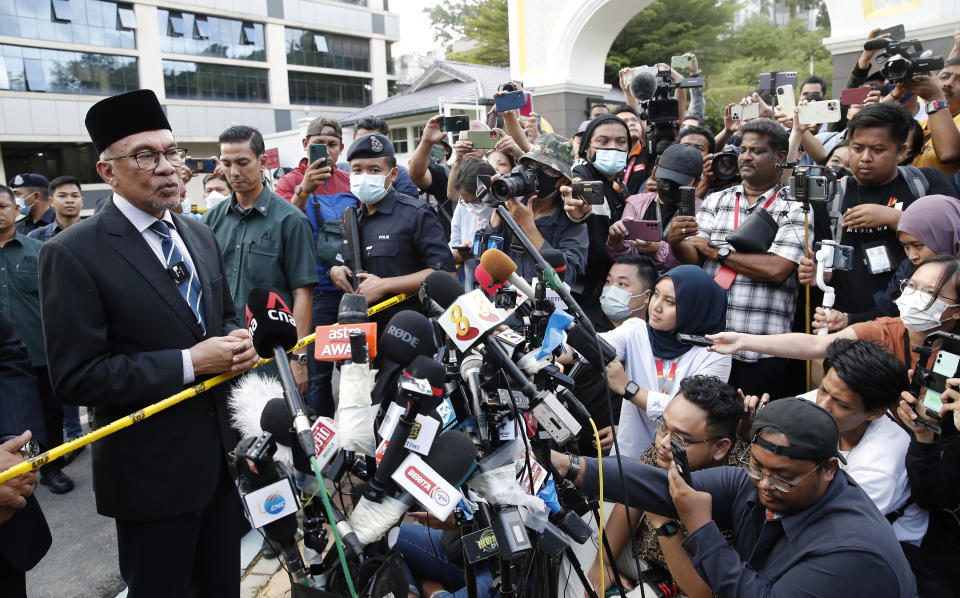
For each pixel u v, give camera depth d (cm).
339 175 495
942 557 228
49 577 327
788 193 315
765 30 2781
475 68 2122
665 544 213
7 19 2250
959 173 346
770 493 188
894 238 318
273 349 181
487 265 201
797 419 182
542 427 188
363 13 3222
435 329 207
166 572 221
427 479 148
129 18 2494
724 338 279
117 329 214
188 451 221
